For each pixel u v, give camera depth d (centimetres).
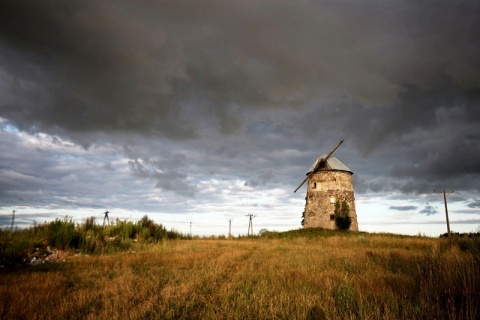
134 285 818
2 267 1110
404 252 1415
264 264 1152
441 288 643
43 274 968
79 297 664
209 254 1539
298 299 616
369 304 559
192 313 571
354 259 1260
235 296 668
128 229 2305
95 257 1455
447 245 1570
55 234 1659
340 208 4772
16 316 537
